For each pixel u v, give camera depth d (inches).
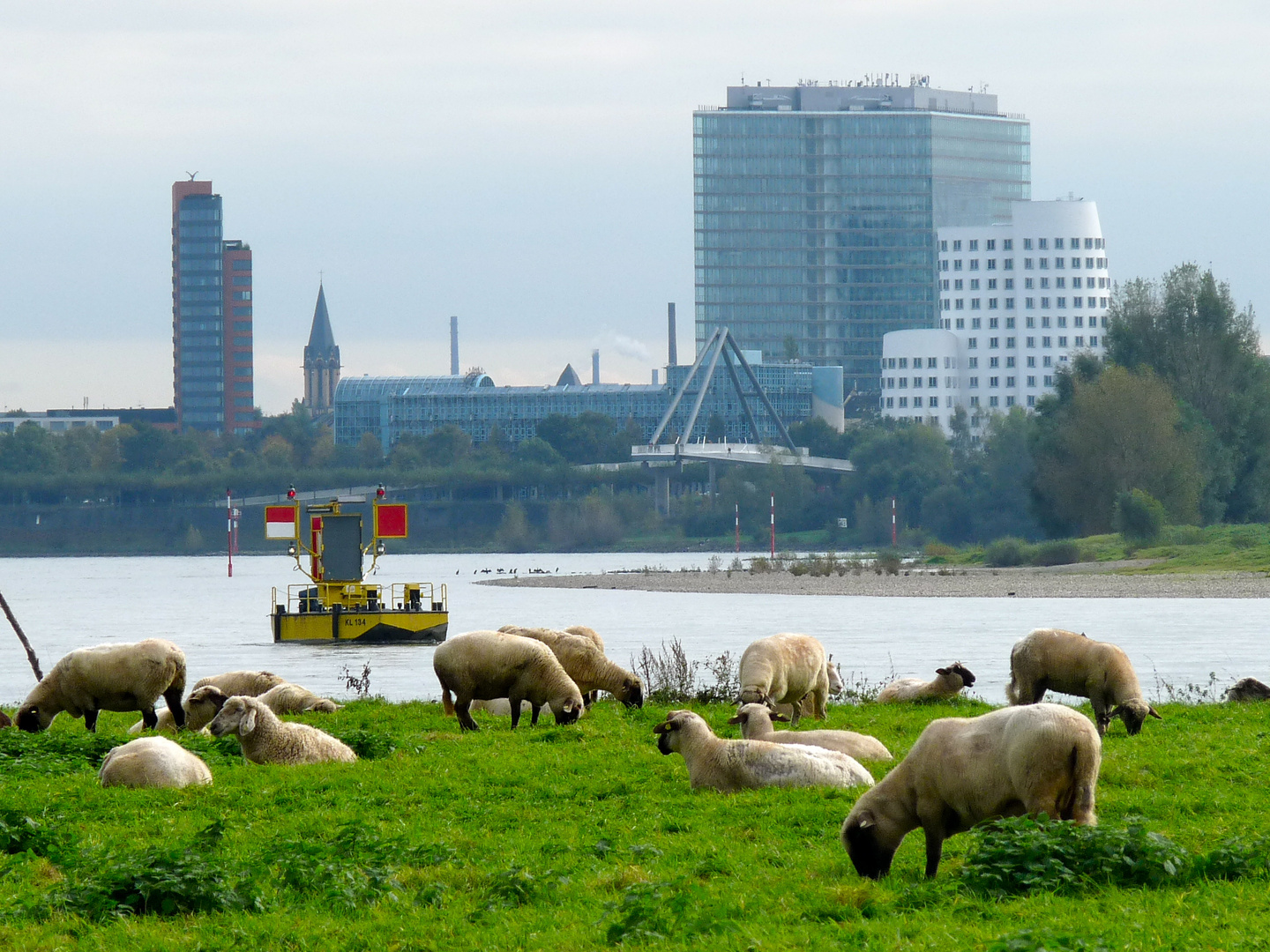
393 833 2224.4
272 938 1717.5
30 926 1779.0
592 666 3442.4
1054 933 1515.7
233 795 2482.8
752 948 1582.2
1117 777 2476.6
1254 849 1798.7
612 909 1756.9
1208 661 6176.2
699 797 2394.2
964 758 1827.0
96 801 2454.5
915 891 1755.7
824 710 3447.3
